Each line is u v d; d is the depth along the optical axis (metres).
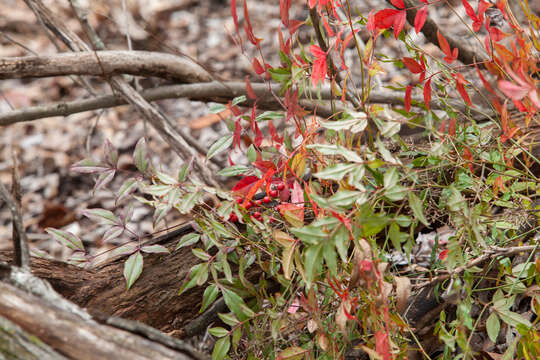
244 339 1.30
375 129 1.42
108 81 1.47
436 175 1.28
